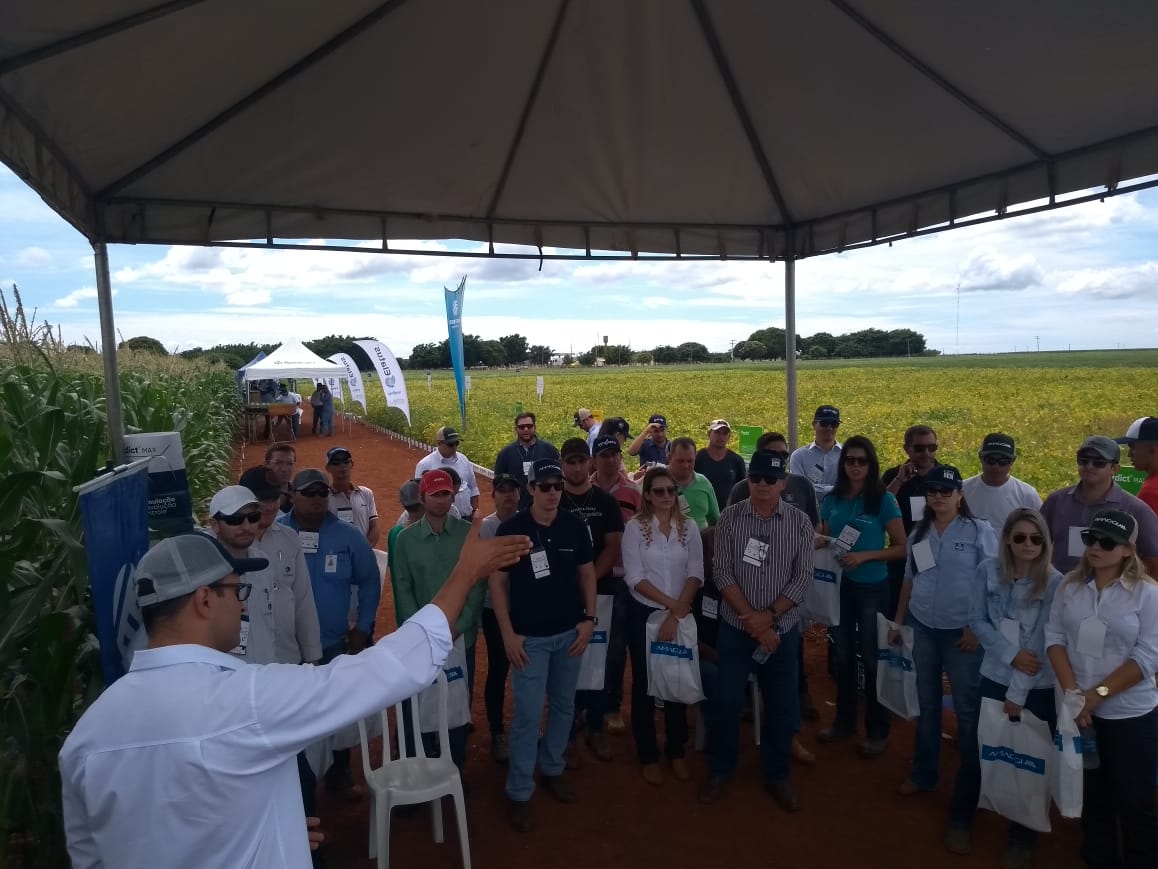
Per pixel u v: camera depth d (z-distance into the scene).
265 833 1.67
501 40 3.89
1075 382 40.81
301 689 1.68
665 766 4.84
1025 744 3.59
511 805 4.15
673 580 4.53
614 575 5.18
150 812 1.58
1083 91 3.93
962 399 32.28
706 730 5.02
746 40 4.16
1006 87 4.05
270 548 3.76
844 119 4.82
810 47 4.15
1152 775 3.33
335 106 4.13
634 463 15.49
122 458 4.31
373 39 3.69
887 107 4.57
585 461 4.90
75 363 6.62
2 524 3.13
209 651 1.79
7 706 3.15
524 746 4.11
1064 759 3.32
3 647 3.12
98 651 3.50
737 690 4.31
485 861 3.85
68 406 4.98
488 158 4.99
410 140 4.62
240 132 4.18
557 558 4.17
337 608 4.34
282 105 4.04
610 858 3.86
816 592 5.09
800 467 6.48
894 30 3.83
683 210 6.20
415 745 3.81
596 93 4.51
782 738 4.28
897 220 5.81
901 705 4.55
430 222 5.68
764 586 4.18
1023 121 4.35
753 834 4.06
